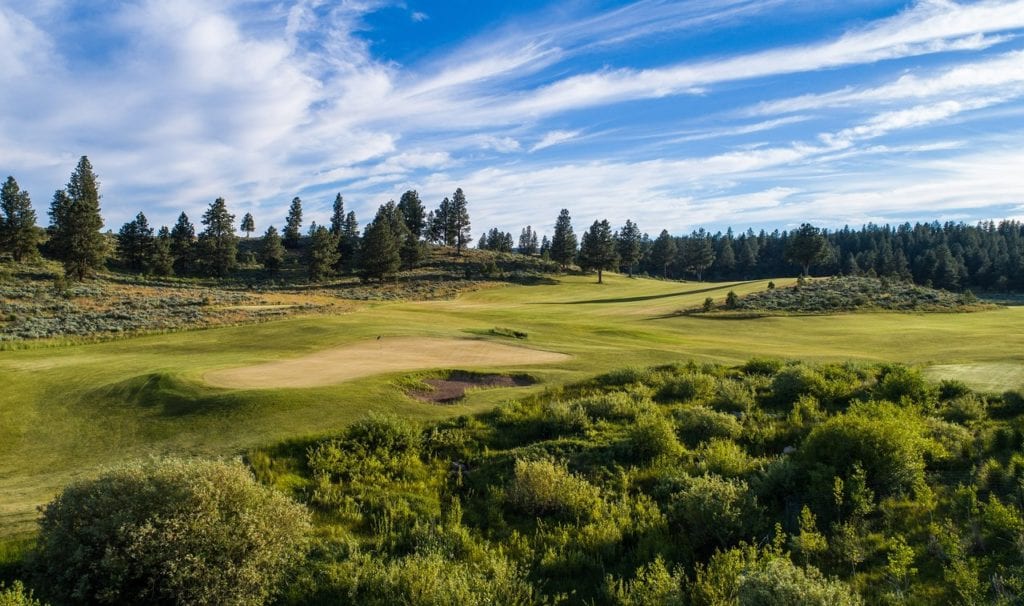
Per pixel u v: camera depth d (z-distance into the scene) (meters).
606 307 73.88
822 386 19.42
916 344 37.88
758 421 17.16
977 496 11.11
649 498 12.14
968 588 7.88
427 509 12.06
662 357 29.02
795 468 12.02
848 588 7.62
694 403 19.23
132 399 18.17
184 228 126.00
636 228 144.62
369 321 41.62
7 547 9.62
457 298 92.19
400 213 145.75
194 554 8.05
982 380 19.75
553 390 20.70
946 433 14.32
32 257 91.25
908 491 11.44
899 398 17.58
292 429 15.52
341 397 18.19
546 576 9.52
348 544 10.14
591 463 14.04
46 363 24.80
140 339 34.25
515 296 95.38
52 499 11.59
